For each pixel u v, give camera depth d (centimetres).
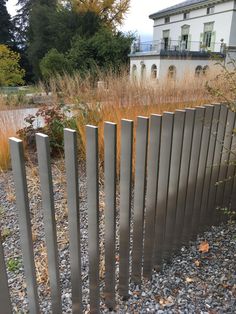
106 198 114
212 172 175
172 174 141
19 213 89
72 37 1892
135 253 136
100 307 129
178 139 135
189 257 161
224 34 1602
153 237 140
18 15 2603
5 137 279
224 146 176
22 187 86
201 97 291
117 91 286
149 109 257
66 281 138
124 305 129
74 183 96
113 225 117
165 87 309
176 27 1981
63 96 308
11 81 1451
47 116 289
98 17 2030
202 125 151
